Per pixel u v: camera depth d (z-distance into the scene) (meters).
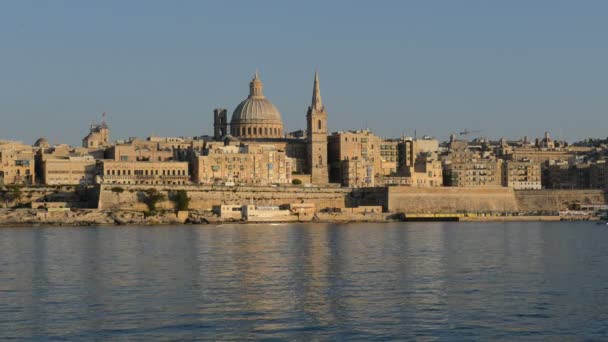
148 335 106.12
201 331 108.12
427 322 113.12
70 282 146.62
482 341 103.50
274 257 188.00
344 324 111.94
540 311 120.19
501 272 161.50
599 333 107.44
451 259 185.00
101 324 111.75
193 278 151.25
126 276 154.00
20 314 118.00
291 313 118.56
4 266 170.25
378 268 167.00
